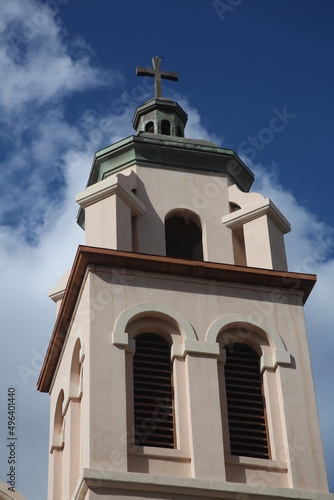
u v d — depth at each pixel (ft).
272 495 108.68
